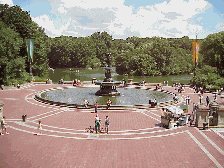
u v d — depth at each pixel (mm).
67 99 41906
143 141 21328
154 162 17078
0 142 20797
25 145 20125
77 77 104688
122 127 25891
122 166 16438
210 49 84875
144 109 34938
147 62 115000
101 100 40906
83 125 26641
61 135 22859
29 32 76875
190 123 26359
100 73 125375
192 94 51625
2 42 60281
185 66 126875
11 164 16562
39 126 23500
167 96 46500
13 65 62688
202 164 16766
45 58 91125
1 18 73000
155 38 137750
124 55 123250
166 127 25797
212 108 26219
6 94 48594
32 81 66312
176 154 18469
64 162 16969
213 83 60156
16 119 28922
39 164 16609
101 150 19234
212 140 21562
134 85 64875
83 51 160000
